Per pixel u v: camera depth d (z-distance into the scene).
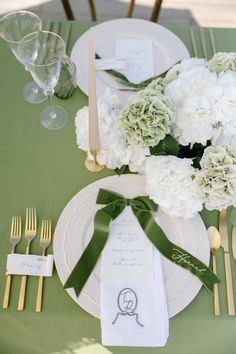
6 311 0.71
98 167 0.88
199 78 0.72
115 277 0.72
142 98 0.70
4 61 1.06
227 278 0.74
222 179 0.65
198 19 2.24
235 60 0.80
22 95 1.00
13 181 0.87
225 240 0.78
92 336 0.75
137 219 0.78
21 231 0.80
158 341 0.68
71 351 0.81
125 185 0.83
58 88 0.98
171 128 0.76
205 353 0.82
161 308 0.69
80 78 1.01
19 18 0.94
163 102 0.71
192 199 0.70
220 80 0.71
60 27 1.12
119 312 0.69
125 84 0.99
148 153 0.75
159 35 1.10
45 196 0.85
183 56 1.06
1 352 0.83
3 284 0.74
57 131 0.94
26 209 0.83
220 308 0.71
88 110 0.79
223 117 0.69
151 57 1.06
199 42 1.11
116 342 0.68
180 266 0.73
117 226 0.78
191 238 0.77
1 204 0.83
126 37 1.10
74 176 0.87
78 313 0.71
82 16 2.19
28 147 0.91
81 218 0.79
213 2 2.32
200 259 0.74
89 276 0.72
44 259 0.75
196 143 0.79
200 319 0.70
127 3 2.27
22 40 0.89
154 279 0.72
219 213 0.82
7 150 0.91
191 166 0.71
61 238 0.77
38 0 2.23
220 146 0.67
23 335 0.77
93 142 0.76
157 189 0.71
